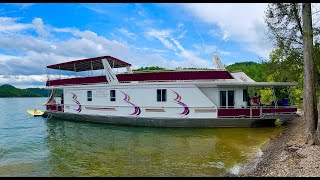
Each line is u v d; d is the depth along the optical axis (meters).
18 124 29.17
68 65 29.05
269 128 21.88
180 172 11.59
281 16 20.95
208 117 22.34
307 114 13.95
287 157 12.07
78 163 13.49
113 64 29.20
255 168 11.59
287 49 22.31
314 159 10.82
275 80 27.47
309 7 13.99
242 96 23.11
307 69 14.03
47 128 25.56
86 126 25.31
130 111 24.62
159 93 23.59
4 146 17.95
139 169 12.19
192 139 18.56
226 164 12.60
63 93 30.08
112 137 20.06
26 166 13.20
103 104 26.20
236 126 21.98
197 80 22.80
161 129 22.39
